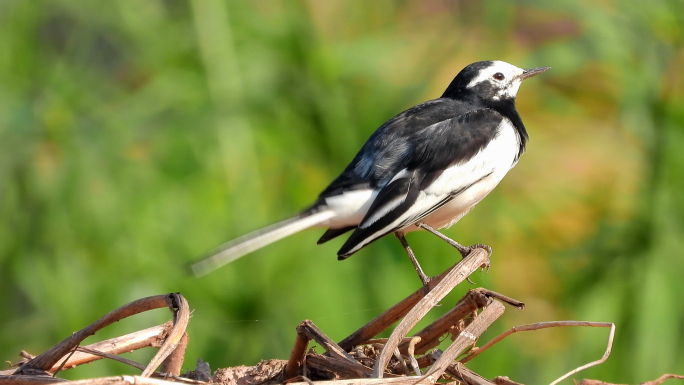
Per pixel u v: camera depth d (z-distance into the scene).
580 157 14.45
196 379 6.89
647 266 12.61
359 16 14.13
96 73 13.39
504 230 13.62
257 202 12.60
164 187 12.61
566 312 13.10
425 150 8.96
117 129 12.84
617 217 13.57
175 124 12.80
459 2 14.30
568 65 12.85
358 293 12.28
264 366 7.14
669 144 12.72
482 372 12.45
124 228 12.46
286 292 12.26
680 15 12.56
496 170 9.16
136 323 12.23
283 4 13.34
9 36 13.12
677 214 12.80
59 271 12.30
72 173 12.61
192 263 7.89
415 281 12.41
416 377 5.79
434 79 14.18
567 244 13.55
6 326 12.25
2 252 12.38
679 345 12.43
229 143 12.66
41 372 6.17
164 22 13.25
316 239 12.64
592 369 12.55
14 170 12.62
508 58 14.15
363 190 8.83
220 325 12.09
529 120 14.99
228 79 12.87
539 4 13.39
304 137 12.94
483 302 6.69
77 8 13.10
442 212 9.20
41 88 13.09
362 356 7.11
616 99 13.86
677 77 12.77
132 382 5.27
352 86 13.30
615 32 12.59
